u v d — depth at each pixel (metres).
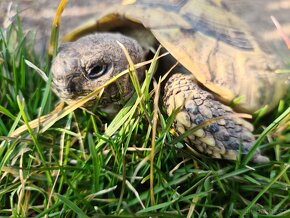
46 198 0.09
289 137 0.10
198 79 0.10
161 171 0.09
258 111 0.10
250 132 0.10
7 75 0.12
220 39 0.10
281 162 0.10
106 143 0.10
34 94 0.11
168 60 0.11
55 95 0.11
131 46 0.10
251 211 0.09
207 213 0.09
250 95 0.10
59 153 0.10
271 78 0.10
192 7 0.11
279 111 0.11
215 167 0.10
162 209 0.09
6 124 0.11
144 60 0.11
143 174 0.09
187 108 0.09
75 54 0.10
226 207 0.09
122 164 0.09
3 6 0.14
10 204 0.09
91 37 0.10
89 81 0.10
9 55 0.12
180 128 0.10
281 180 0.10
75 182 0.09
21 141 0.10
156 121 0.09
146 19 0.10
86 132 0.10
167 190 0.09
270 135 0.10
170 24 0.10
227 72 0.10
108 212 0.09
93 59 0.10
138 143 0.10
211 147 0.10
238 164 0.09
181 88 0.10
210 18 0.11
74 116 0.10
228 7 0.11
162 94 0.11
